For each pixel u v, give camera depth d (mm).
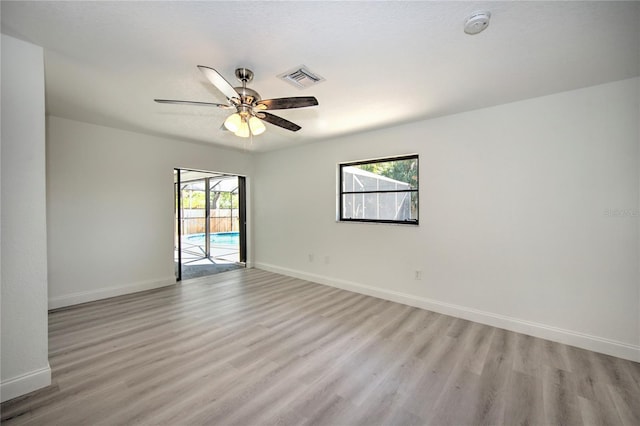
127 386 1883
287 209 4988
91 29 1645
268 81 2293
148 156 4074
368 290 3879
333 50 1854
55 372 2029
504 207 2801
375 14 1499
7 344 1731
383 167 3836
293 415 1637
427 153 3285
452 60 1971
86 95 2596
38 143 1819
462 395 1817
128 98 2668
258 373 2043
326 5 1432
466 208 3027
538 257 2635
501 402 1755
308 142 4496
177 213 4766
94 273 3609
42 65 1829
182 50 1863
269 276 4918
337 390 1861
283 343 2500
